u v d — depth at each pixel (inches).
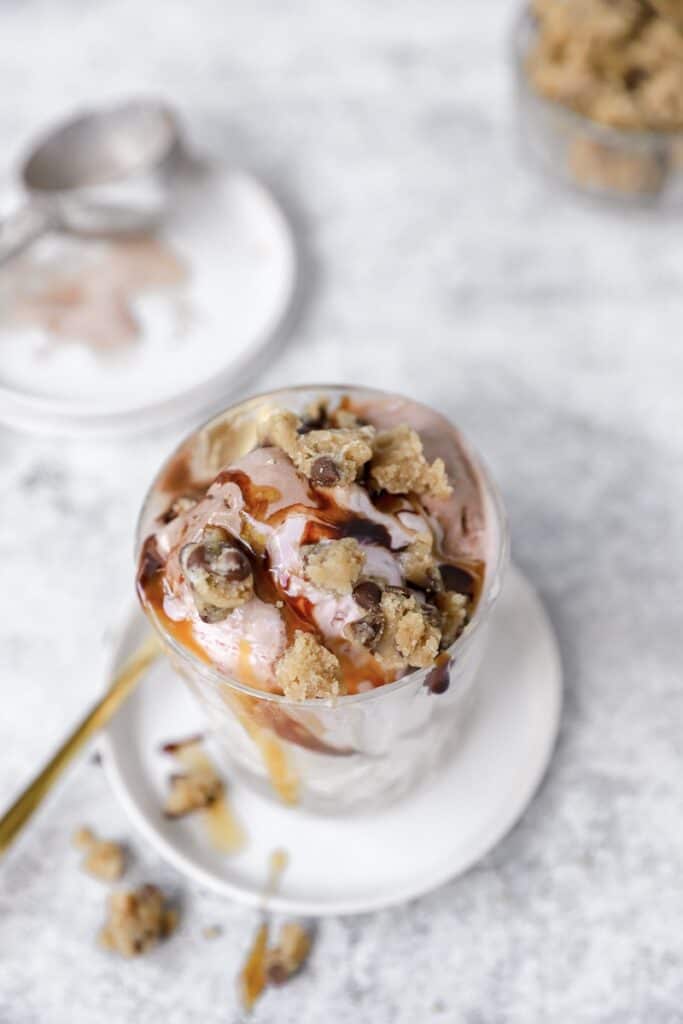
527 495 20.2
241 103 24.7
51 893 17.3
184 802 17.3
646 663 18.6
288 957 16.7
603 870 17.2
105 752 17.4
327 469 15.2
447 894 17.1
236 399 21.2
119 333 21.8
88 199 22.9
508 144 23.9
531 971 16.6
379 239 23.0
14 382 21.4
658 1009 16.4
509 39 23.7
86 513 20.4
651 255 22.6
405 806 17.3
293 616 15.1
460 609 15.4
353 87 24.8
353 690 15.0
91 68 25.4
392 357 21.6
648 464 20.4
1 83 25.2
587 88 21.8
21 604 19.6
